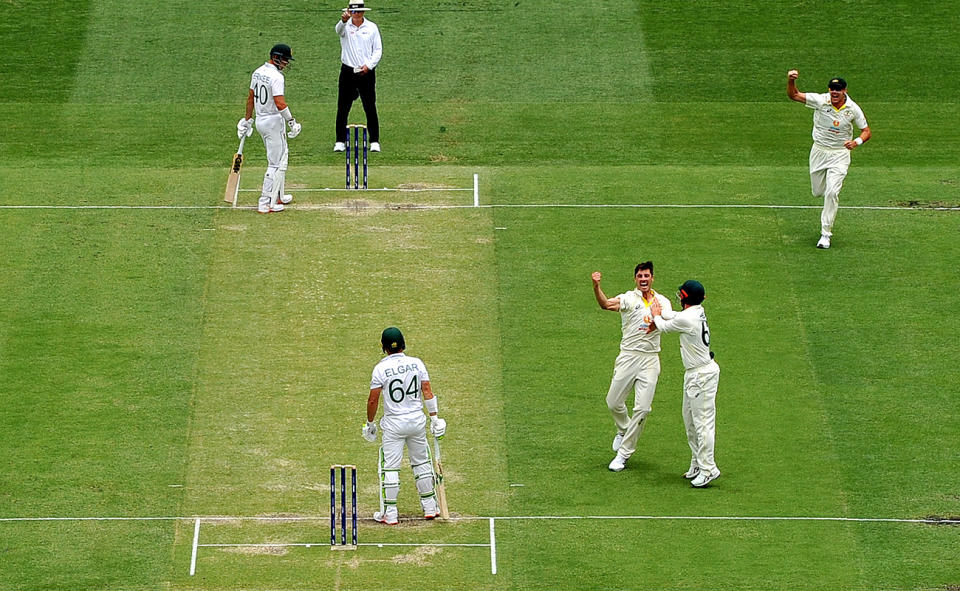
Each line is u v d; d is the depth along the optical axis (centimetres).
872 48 12144
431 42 12100
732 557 6066
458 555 6069
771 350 7731
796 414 7169
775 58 11962
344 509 6075
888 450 6881
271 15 12481
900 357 7675
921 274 8531
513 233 8969
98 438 6912
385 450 6228
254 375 7456
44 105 11044
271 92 8919
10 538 6153
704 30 12356
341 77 10075
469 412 7162
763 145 10519
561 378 7469
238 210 9231
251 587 5825
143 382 7375
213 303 8112
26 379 7369
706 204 9406
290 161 10069
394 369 6150
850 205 9462
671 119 10938
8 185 9562
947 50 12138
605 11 12638
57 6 12569
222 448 6862
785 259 8688
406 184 9688
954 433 7012
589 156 10281
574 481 6644
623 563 6025
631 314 6550
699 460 6544
